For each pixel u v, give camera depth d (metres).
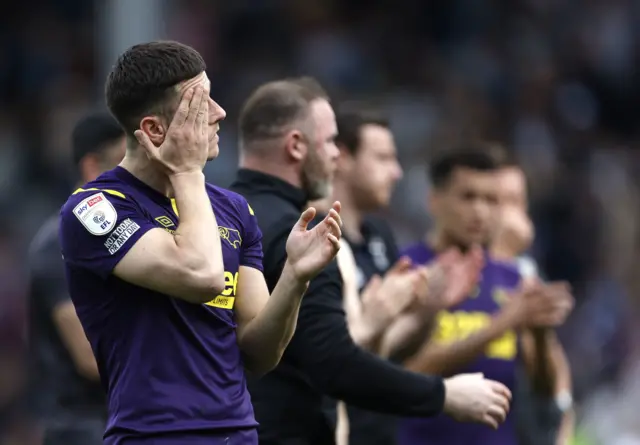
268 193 16.02
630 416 27.80
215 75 54.56
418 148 49.25
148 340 12.16
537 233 50.03
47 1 55.25
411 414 15.50
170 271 11.95
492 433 21.97
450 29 59.53
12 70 53.53
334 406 16.45
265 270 15.40
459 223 23.08
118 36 31.92
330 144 16.41
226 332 12.66
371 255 21.02
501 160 24.78
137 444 11.99
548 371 23.39
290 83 16.48
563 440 24.23
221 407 12.27
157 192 12.65
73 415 19.11
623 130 59.16
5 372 35.38
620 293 44.75
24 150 48.38
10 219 44.12
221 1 56.31
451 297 20.09
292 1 57.88
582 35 61.12
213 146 12.57
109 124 19.38
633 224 50.94
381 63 57.75
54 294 19.11
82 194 12.51
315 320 15.19
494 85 57.56
